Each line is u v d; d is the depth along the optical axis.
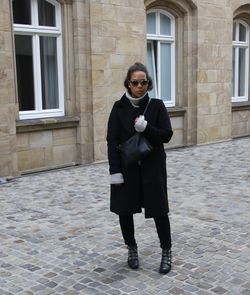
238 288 4.09
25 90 9.52
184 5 12.43
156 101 4.39
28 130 9.20
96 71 10.16
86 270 4.54
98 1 10.05
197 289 4.08
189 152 11.88
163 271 4.40
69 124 9.95
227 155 11.31
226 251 4.95
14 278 4.38
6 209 6.72
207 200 7.08
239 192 7.57
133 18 10.83
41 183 8.41
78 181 8.52
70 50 9.96
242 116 14.91
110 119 4.40
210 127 13.35
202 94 12.98
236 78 15.06
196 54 12.73
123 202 4.31
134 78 4.25
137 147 4.14
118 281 4.27
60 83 10.04
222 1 13.28
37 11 9.48
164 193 4.34
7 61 8.62
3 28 8.50
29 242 5.34
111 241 5.32
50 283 4.26
